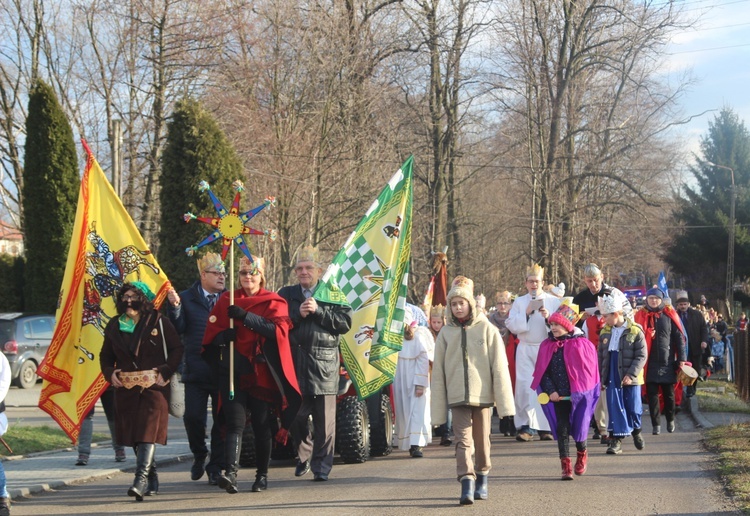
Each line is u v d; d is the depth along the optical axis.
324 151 40.72
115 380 10.59
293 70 40.84
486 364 10.77
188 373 12.01
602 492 11.02
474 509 10.08
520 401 17.03
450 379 10.77
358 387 13.44
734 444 14.77
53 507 10.48
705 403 22.38
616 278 66.62
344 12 42.94
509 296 19.09
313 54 40.59
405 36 47.75
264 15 40.34
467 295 10.87
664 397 17.67
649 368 17.34
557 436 12.24
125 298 10.73
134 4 38.81
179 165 27.52
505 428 18.25
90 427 13.77
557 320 12.34
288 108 40.25
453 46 49.47
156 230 39.94
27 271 35.88
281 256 38.84
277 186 38.22
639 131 53.41
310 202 39.47
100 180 12.24
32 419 20.45
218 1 39.53
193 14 39.03
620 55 50.47
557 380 12.30
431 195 51.34
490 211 64.31
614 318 14.70
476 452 10.85
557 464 13.56
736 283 78.75
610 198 56.28
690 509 9.89
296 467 12.88
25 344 28.66
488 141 55.28
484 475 10.80
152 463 11.18
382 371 13.51
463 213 61.19
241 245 11.27
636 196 55.47
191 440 12.12
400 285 13.82
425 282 52.31
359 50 43.25
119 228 12.16
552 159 51.38
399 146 49.56
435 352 10.97
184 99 28.53
